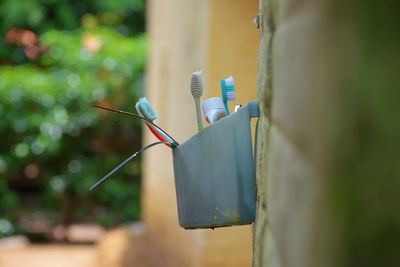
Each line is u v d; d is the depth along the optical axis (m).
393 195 0.46
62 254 7.76
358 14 0.50
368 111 0.48
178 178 1.52
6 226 9.52
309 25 0.64
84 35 9.74
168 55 5.74
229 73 3.85
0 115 9.14
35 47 10.30
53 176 9.60
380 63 0.48
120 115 9.44
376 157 0.48
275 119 0.98
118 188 9.55
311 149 0.61
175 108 5.19
